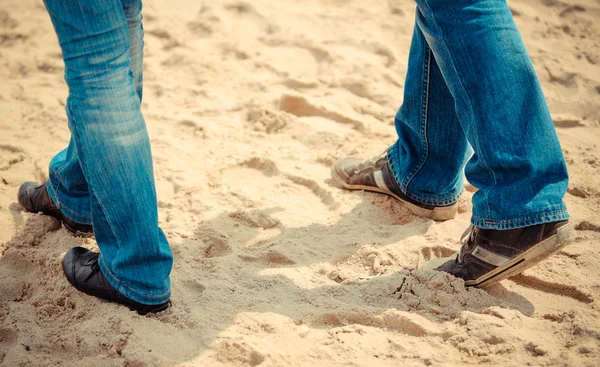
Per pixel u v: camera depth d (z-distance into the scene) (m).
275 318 2.01
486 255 2.02
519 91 1.84
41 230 2.46
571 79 3.63
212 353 1.88
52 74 3.82
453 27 1.84
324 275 2.25
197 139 3.17
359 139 3.15
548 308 2.03
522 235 1.91
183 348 1.90
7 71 3.81
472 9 1.82
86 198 2.38
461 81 1.88
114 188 1.82
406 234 2.44
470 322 1.92
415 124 2.39
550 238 1.88
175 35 4.15
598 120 3.30
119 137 1.78
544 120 1.86
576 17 4.25
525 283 2.17
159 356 1.85
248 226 2.55
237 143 3.13
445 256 2.36
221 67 3.84
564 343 1.84
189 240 2.45
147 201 1.87
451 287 2.09
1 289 2.20
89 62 1.71
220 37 4.13
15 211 2.61
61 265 2.24
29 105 3.47
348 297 2.13
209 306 2.08
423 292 2.11
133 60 2.18
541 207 1.85
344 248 2.39
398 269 2.24
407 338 1.93
